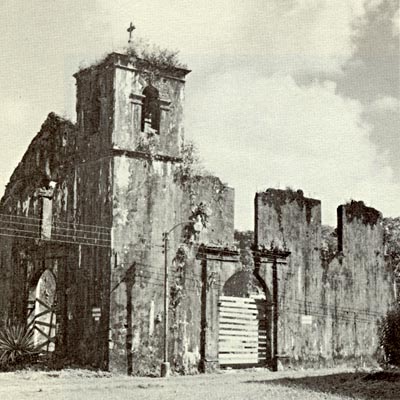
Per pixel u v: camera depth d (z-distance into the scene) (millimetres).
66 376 35906
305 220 46281
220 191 42375
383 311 49719
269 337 43969
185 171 41094
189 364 40062
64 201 41625
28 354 40281
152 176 39969
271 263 44344
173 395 28391
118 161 39125
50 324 41938
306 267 45875
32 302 43938
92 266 39250
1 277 45906
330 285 47062
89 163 40406
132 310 38469
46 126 44062
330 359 46312
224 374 40125
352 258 48594
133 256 38875
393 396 28391
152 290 39219
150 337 38812
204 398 27422
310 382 34375
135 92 39969
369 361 48312
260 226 44156
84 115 41281
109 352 37625
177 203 40656
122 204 38969
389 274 50625
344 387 31688
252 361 43188
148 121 40812
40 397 27281
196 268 40938
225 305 42156
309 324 45562
